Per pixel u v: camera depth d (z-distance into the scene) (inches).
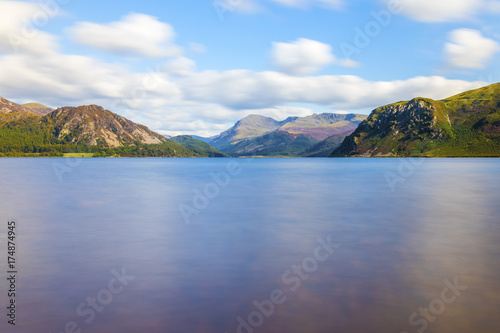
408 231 1370.6
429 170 6978.4
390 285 772.6
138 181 4372.5
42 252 1052.5
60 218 1683.1
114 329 580.7
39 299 698.8
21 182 4168.3
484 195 2733.8
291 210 1964.8
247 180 4648.1
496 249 1084.5
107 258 987.3
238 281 799.7
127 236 1282.0
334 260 964.0
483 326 589.6
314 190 3213.6
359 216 1750.7
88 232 1355.8
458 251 1059.3
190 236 1284.4
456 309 651.5
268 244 1157.7
